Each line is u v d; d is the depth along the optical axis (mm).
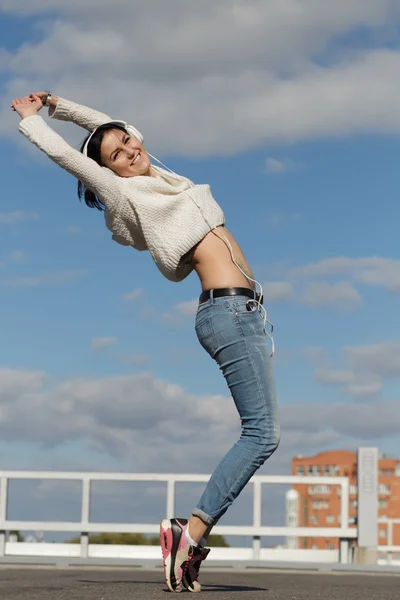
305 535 8742
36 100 3908
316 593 3789
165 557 3449
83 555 8719
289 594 3586
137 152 3820
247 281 3621
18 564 7973
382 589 4605
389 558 11141
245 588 4215
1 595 3139
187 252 3658
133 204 3648
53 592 3270
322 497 77625
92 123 4273
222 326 3533
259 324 3561
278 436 3541
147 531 8602
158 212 3627
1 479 8648
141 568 7629
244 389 3533
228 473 3504
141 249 3869
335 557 8852
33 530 8625
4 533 8688
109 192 3656
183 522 3496
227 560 8258
